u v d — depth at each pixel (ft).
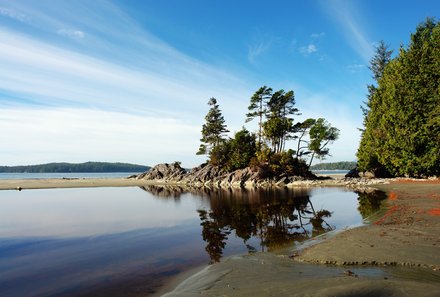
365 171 187.42
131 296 24.52
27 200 111.04
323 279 23.81
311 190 138.31
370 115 162.09
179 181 254.88
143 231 52.54
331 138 215.51
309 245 38.34
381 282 22.02
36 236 49.01
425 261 27.27
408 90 117.70
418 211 54.60
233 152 235.20
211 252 37.99
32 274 30.60
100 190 168.04
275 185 190.39
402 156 121.29
